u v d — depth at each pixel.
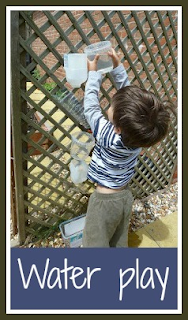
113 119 1.18
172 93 2.11
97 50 1.44
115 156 1.28
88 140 1.64
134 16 1.58
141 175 2.23
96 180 1.42
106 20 1.47
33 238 1.86
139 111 1.10
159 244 1.86
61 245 1.82
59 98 1.50
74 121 1.63
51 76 1.41
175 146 2.42
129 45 2.20
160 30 1.98
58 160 1.72
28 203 1.73
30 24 1.24
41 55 1.35
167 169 2.46
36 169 2.43
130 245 1.85
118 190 1.44
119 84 1.52
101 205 1.43
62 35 1.34
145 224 2.06
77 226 1.88
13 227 1.85
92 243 1.49
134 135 1.12
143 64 1.77
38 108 1.46
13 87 1.32
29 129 1.68
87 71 1.39
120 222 1.57
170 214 2.16
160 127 1.15
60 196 1.88
